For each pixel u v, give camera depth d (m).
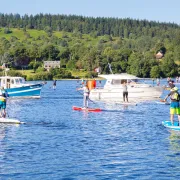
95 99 72.25
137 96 71.44
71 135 31.97
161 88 72.25
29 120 41.78
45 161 23.48
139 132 33.31
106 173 21.14
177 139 29.81
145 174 20.94
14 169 21.83
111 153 25.47
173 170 21.61
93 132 33.53
